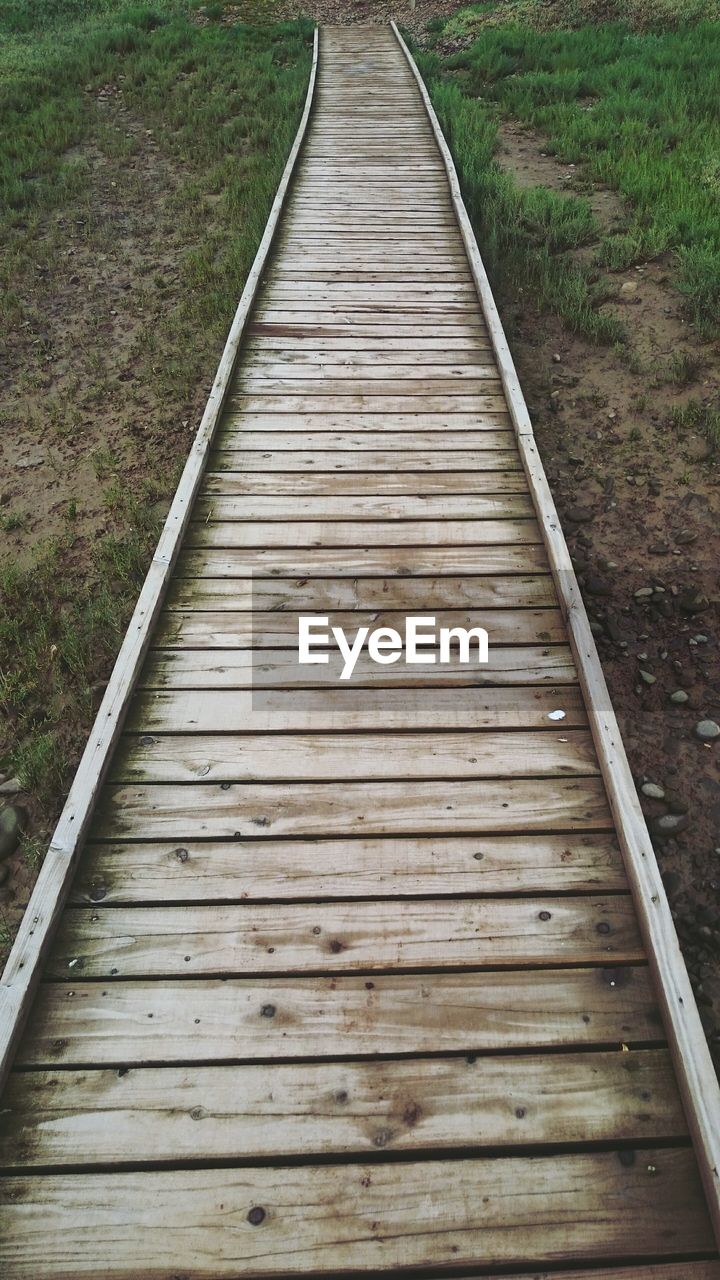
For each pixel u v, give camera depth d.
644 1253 1.86
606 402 6.25
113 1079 2.14
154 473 5.97
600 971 2.37
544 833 2.73
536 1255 1.85
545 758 2.97
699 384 6.25
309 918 2.49
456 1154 2.01
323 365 5.69
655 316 7.11
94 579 5.04
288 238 8.01
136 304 8.42
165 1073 2.15
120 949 2.42
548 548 3.94
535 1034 2.22
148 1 22.50
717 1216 1.85
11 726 4.11
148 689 3.27
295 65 16.73
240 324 5.97
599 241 8.48
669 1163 2.00
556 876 2.60
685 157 9.77
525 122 12.29
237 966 2.38
